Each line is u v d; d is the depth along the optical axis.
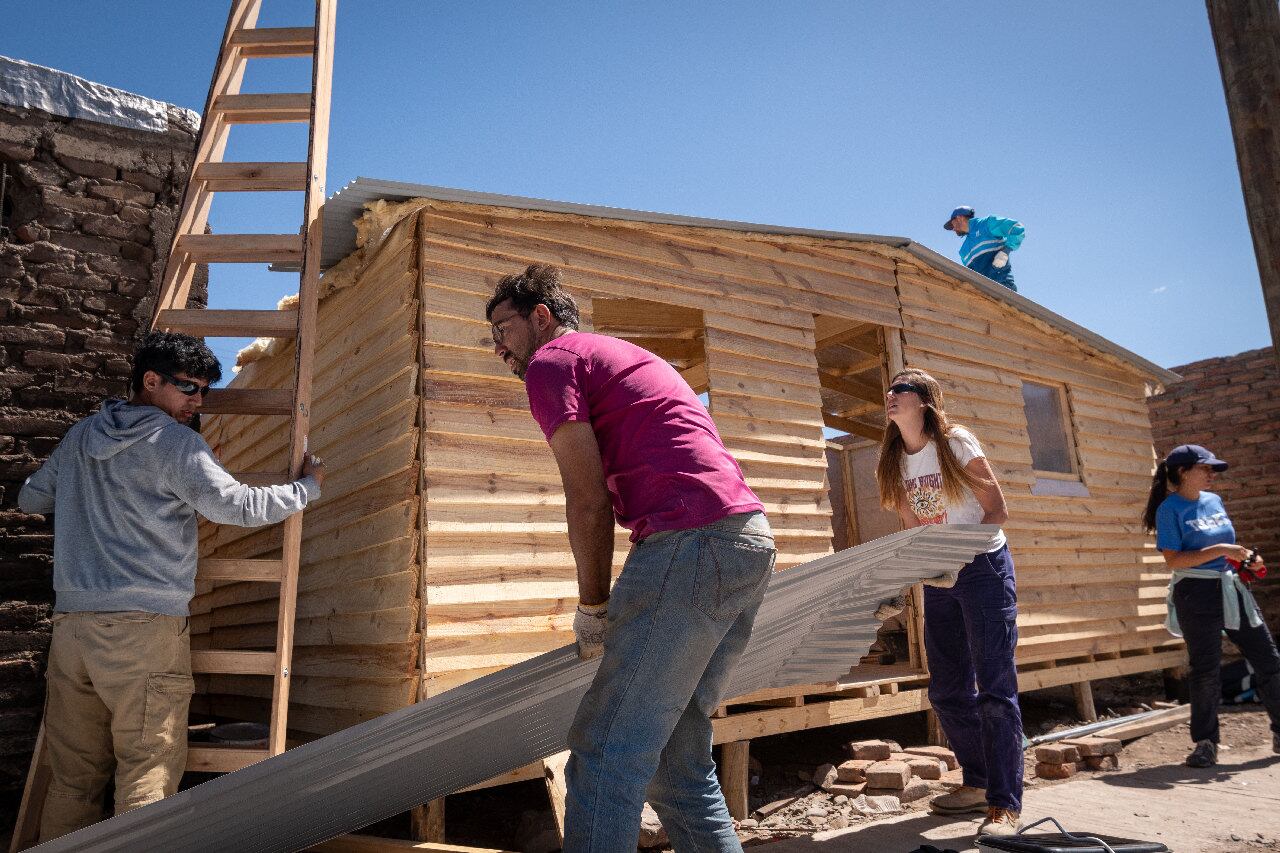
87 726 2.95
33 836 3.06
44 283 4.63
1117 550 8.35
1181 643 8.59
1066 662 7.60
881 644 9.13
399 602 4.07
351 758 2.28
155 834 2.20
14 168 4.70
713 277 5.73
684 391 2.14
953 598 3.94
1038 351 8.21
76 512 2.96
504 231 4.79
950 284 7.44
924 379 3.96
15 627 4.29
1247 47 2.56
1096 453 8.54
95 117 4.91
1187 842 3.52
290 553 3.34
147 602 2.88
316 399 5.55
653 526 1.93
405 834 4.31
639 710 1.84
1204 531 5.45
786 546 5.64
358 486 4.67
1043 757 5.12
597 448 1.93
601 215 5.07
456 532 4.15
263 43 4.12
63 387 4.59
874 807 4.55
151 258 4.99
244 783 2.12
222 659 3.21
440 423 4.26
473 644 4.12
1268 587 10.19
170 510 2.98
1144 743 6.26
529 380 2.04
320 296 5.29
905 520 4.16
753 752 5.96
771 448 5.75
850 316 6.50
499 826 4.43
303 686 4.95
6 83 4.67
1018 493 7.44
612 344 2.14
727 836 2.10
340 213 4.49
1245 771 4.98
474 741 2.68
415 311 4.39
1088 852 2.81
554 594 4.45
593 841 1.75
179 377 3.15
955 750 4.02
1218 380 11.07
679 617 1.86
